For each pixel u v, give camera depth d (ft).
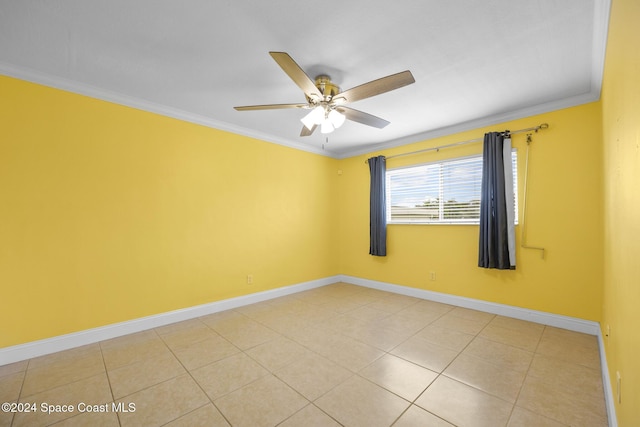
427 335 8.71
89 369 6.84
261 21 5.57
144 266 9.34
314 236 15.01
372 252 14.12
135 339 8.54
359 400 5.65
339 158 16.46
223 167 11.39
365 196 15.14
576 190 8.93
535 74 7.53
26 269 7.36
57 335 7.76
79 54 6.65
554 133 9.32
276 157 13.32
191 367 6.93
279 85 8.21
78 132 8.16
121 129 8.90
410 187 13.38
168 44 6.30
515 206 10.15
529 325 9.43
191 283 10.43
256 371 6.74
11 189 7.18
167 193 9.87
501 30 5.82
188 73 7.54
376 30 5.82
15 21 5.49
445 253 12.01
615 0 4.35
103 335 8.45
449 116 10.44
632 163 3.48
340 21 5.57
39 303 7.53
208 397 5.78
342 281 16.21
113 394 5.89
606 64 5.97
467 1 5.05
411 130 12.07
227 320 10.12
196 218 10.59
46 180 7.65
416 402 5.58
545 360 7.13
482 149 10.98
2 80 7.11
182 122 10.27
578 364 6.92
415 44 6.28
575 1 5.02
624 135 4.01
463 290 11.48
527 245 9.84
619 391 4.36
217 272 11.15
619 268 4.65
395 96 8.82
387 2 5.08
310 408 5.43
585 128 8.77
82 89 8.16
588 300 8.71
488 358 7.27
